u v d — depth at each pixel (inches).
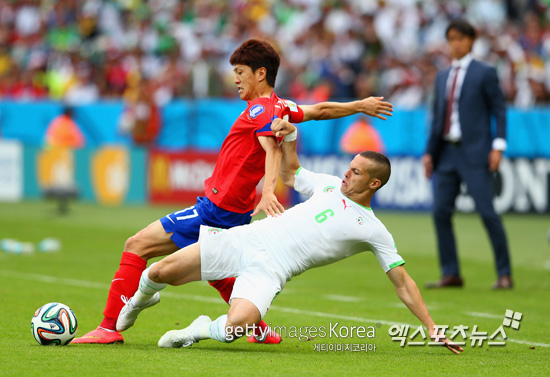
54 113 2284.7
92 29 2834.6
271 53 659.4
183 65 2559.1
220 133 2108.8
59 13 2886.3
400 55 2384.4
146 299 647.1
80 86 2655.0
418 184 1963.6
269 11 2699.3
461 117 1066.1
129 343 669.9
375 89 2268.7
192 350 629.3
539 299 986.1
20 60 2851.9
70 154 2178.9
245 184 663.1
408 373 553.0
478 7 2613.2
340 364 582.6
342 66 2306.8
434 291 1049.5
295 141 660.7
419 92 2244.1
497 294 1023.6
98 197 2165.4
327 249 635.5
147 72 2625.5
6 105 2348.7
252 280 622.5
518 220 1894.7
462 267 1293.1
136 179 2113.7
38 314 632.4
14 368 538.0
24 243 1461.6
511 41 2428.6
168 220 668.1
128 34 2790.4
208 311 869.8
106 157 2150.6
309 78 2317.9
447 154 1087.6
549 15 2640.3
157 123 2191.2
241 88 663.1
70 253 1353.3
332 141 2023.9
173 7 2802.7
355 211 637.3
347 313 870.4
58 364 552.1
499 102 1063.6
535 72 2354.8
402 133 2001.7
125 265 663.1
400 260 641.6
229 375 523.5
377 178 630.5
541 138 2009.1
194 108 2145.7
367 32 2386.8
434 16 2539.4
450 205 1089.4
